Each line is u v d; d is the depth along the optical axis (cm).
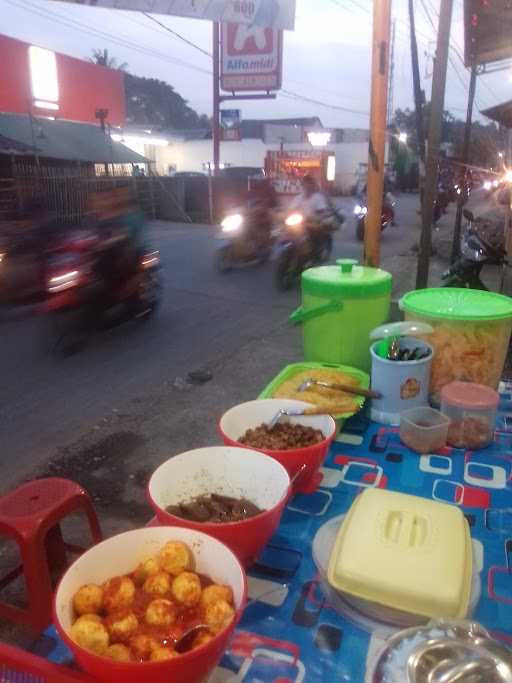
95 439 382
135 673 88
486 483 165
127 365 521
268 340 588
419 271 407
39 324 616
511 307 205
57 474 341
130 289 599
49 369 511
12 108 1614
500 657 87
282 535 143
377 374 198
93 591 105
